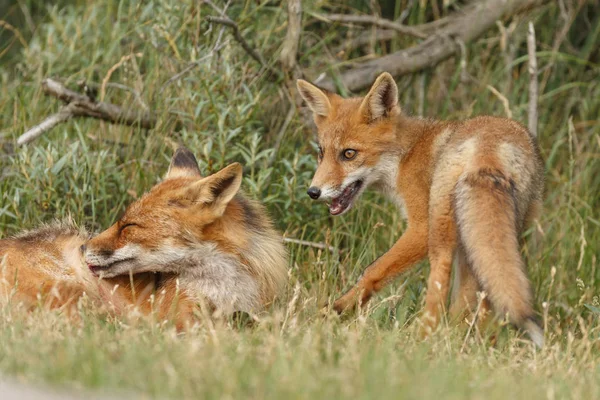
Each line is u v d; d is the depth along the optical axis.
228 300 8.64
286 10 14.03
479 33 14.90
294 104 12.94
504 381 6.29
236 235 8.80
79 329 7.32
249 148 12.40
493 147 9.02
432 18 16.70
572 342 8.88
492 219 8.29
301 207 12.15
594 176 14.94
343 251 11.98
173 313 8.17
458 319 9.31
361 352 6.56
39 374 5.62
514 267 8.04
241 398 5.34
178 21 13.18
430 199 9.34
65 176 11.65
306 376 5.76
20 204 11.48
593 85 15.27
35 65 14.40
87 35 15.30
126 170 12.34
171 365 5.79
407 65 14.41
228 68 12.19
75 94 12.23
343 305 9.55
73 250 8.95
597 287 12.05
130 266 8.59
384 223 12.49
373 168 10.46
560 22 16.27
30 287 8.62
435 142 10.10
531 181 9.36
